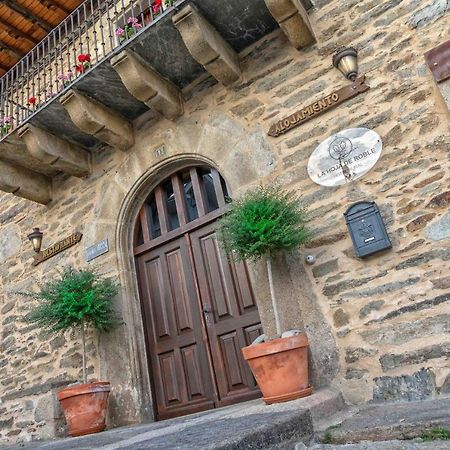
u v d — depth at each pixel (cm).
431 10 284
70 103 361
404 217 260
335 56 302
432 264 246
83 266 402
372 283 261
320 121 305
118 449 164
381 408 225
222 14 320
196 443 144
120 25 462
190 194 382
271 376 232
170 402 345
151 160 384
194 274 357
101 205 409
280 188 290
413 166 265
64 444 251
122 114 398
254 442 148
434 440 161
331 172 291
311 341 270
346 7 320
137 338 362
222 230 279
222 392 323
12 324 450
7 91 456
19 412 365
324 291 274
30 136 386
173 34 325
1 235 498
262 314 293
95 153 432
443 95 261
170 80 370
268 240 257
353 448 169
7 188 427
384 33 297
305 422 185
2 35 530
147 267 387
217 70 336
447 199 250
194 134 363
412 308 245
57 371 393
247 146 332
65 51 512
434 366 231
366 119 288
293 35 316
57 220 445
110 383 351
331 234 281
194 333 346
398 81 283
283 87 329
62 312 343
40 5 504
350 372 253
